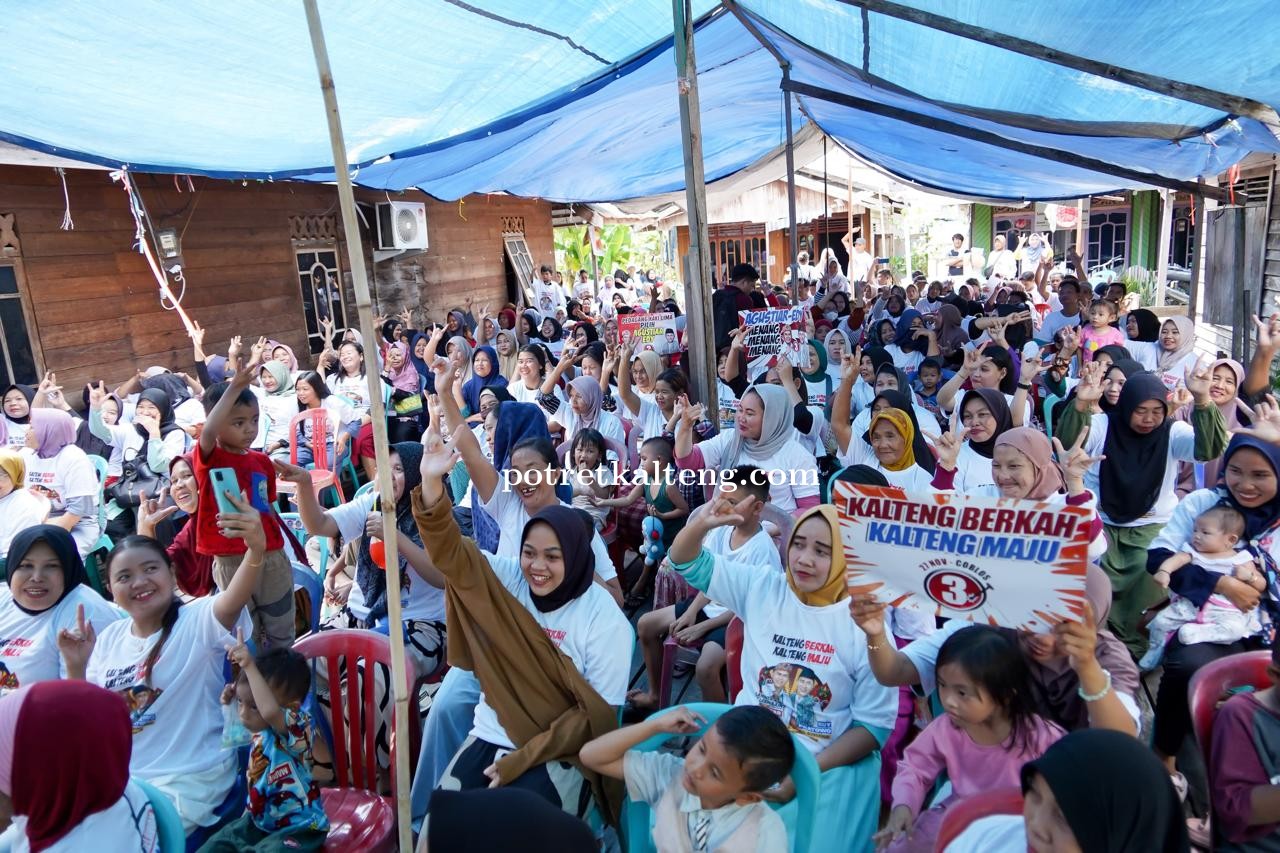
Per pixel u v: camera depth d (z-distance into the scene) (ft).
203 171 20.20
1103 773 5.32
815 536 8.87
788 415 14.73
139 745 9.39
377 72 16.49
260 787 8.38
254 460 12.01
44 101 15.55
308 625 13.34
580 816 8.80
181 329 28.96
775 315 21.68
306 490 12.32
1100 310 24.40
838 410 15.87
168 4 12.57
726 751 7.00
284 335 33.99
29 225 24.02
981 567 6.77
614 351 23.03
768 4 18.69
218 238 30.63
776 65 27.32
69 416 16.97
